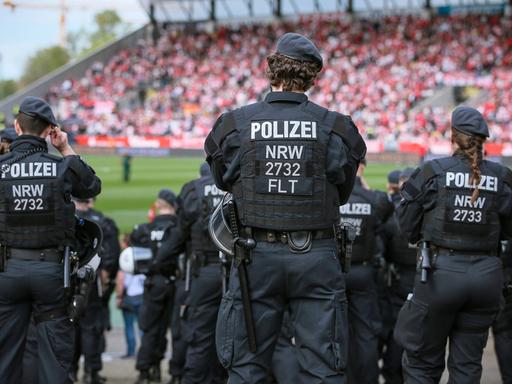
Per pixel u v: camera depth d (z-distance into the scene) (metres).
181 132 81.50
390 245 15.05
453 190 10.09
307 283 7.62
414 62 88.06
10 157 9.71
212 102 90.06
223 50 101.00
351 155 7.83
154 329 16.48
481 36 89.44
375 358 13.67
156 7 107.62
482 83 81.19
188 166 71.88
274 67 7.84
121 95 96.06
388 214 14.00
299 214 7.56
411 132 72.38
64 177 9.72
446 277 10.07
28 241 9.55
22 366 9.88
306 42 7.84
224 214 7.91
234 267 7.91
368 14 99.38
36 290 9.56
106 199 52.88
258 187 7.60
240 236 7.75
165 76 97.75
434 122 73.31
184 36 105.94
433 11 96.06
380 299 15.34
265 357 7.73
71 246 9.88
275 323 7.73
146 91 96.62
